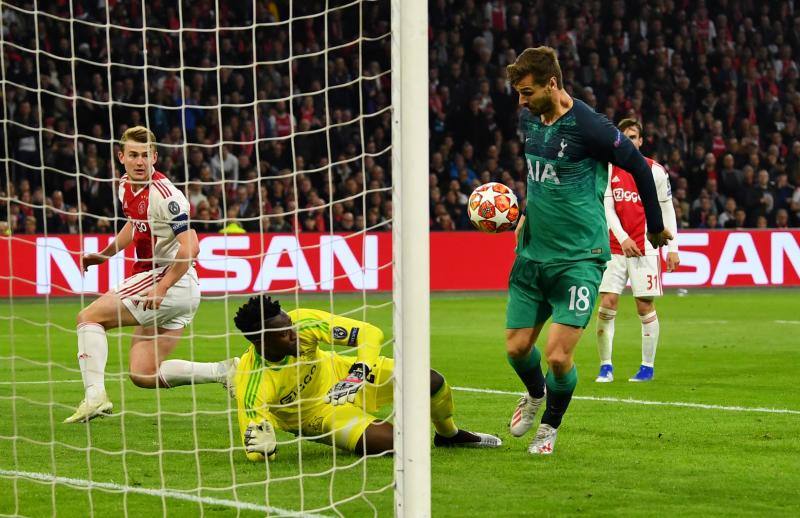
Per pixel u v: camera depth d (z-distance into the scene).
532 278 15.04
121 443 16.47
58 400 21.16
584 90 61.22
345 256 48.31
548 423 15.49
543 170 14.71
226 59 58.00
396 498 11.04
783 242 50.59
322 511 12.35
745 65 63.41
